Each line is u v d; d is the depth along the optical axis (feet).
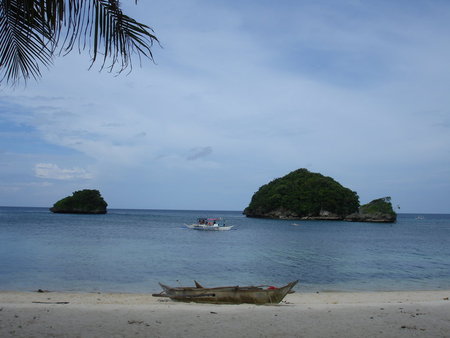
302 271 76.54
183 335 27.07
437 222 473.67
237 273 72.18
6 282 58.18
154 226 240.12
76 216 372.58
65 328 27.96
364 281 67.15
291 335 27.66
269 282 64.03
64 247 107.14
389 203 433.89
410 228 304.91
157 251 105.19
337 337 27.32
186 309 35.83
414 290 59.72
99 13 13.76
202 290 42.47
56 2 13.41
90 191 452.76
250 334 27.71
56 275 64.64
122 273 68.39
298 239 165.58
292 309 36.63
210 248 118.01
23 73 14.69
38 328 27.76
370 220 418.10
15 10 14.03
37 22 13.93
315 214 456.04
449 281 68.49
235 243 139.13
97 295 49.24
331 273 75.05
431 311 36.42
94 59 13.85
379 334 28.09
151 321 30.68
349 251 118.93
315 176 501.56
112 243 123.65
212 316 32.86
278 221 396.37
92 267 73.97
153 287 56.95
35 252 94.73
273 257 98.68
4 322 29.07
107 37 13.91
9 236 141.08
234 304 41.32
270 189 513.45
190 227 228.84
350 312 35.53
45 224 227.81
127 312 33.78
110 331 27.50
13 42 14.39
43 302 41.16
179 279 64.49
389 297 51.93
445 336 27.63
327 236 191.11
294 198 467.93
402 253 116.37
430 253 117.29
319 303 45.65
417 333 28.37
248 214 530.68
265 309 36.45
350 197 458.50
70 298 46.37
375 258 101.86
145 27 14.15
